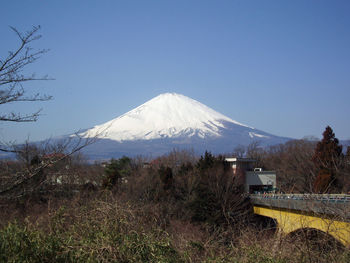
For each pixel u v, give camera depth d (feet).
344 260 21.65
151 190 101.24
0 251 20.45
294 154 151.84
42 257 20.98
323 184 73.77
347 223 23.85
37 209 35.01
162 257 22.03
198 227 73.51
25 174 26.86
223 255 23.61
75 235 23.34
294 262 21.61
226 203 83.87
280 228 23.93
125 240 22.11
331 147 115.14
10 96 26.27
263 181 130.31
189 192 107.45
